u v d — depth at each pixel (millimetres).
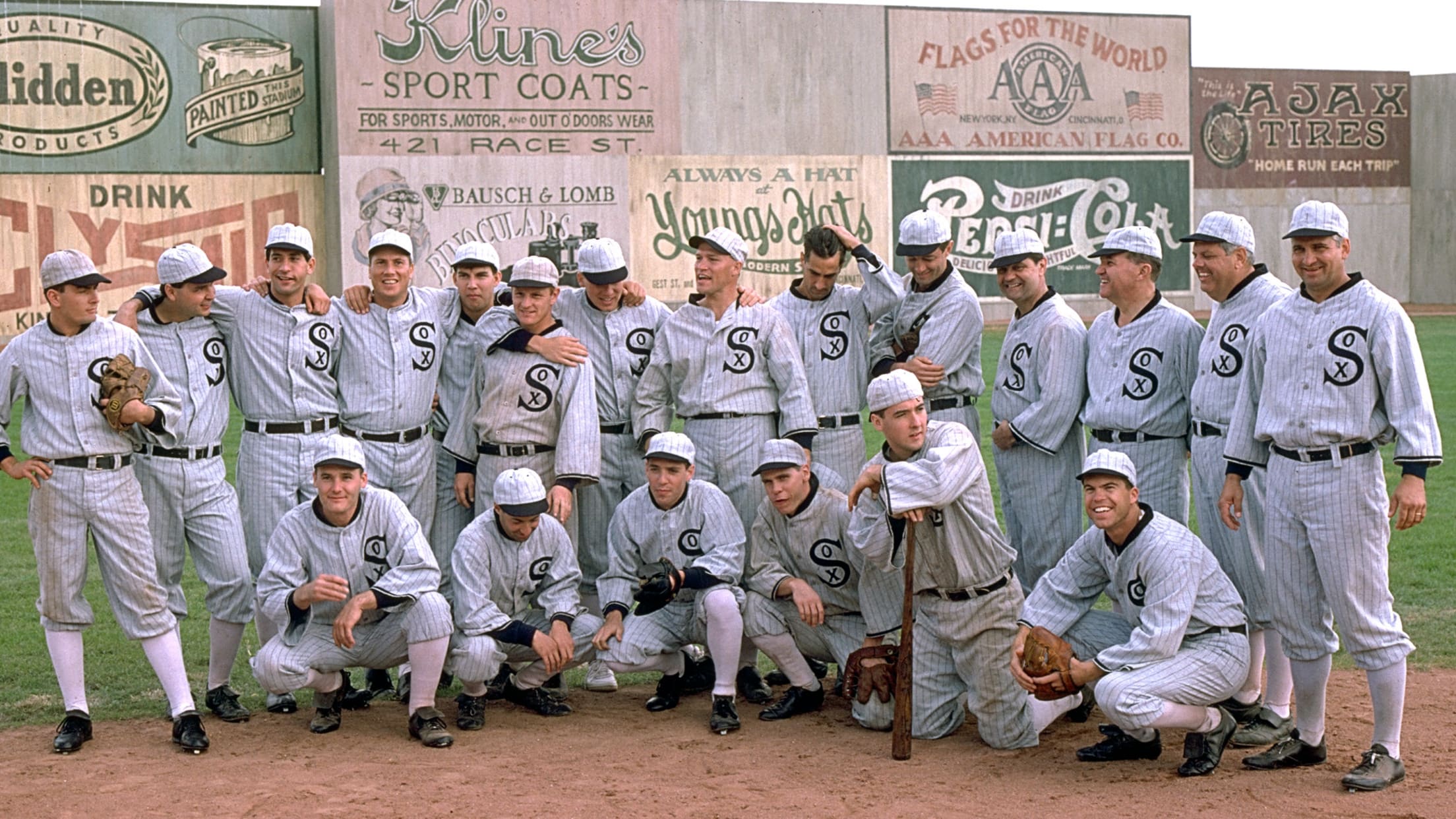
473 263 8453
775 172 33906
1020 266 8094
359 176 30328
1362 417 6238
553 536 7660
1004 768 6648
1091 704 7555
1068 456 8172
